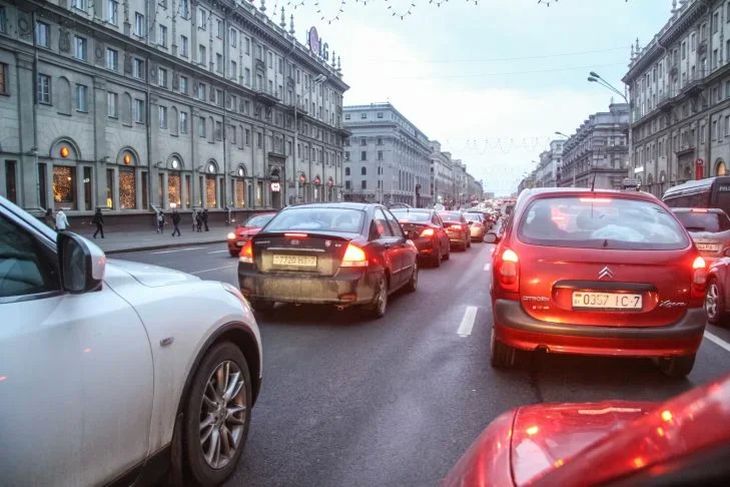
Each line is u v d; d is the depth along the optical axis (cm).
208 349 311
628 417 191
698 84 5153
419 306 908
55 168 3434
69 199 3550
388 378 519
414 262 1060
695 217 1295
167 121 4472
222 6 5269
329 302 727
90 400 221
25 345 199
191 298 304
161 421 268
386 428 400
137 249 2481
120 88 3934
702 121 5278
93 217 3322
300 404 449
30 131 3197
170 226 4497
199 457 297
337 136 8675
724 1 4794
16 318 204
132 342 249
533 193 577
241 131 5716
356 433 391
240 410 339
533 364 566
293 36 6856
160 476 271
